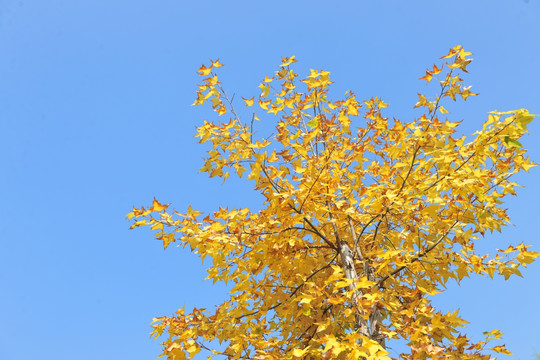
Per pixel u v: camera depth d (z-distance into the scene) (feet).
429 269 16.11
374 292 12.17
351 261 15.56
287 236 15.23
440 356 11.98
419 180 14.01
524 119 12.09
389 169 14.98
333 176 15.30
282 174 14.76
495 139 12.67
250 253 15.14
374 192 13.99
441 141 13.42
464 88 13.10
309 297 12.46
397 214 15.38
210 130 14.01
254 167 13.88
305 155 14.44
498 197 14.94
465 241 15.07
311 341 14.76
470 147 12.92
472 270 15.23
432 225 16.01
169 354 13.47
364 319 12.82
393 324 13.01
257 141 14.03
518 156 14.55
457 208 14.84
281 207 14.43
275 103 16.16
